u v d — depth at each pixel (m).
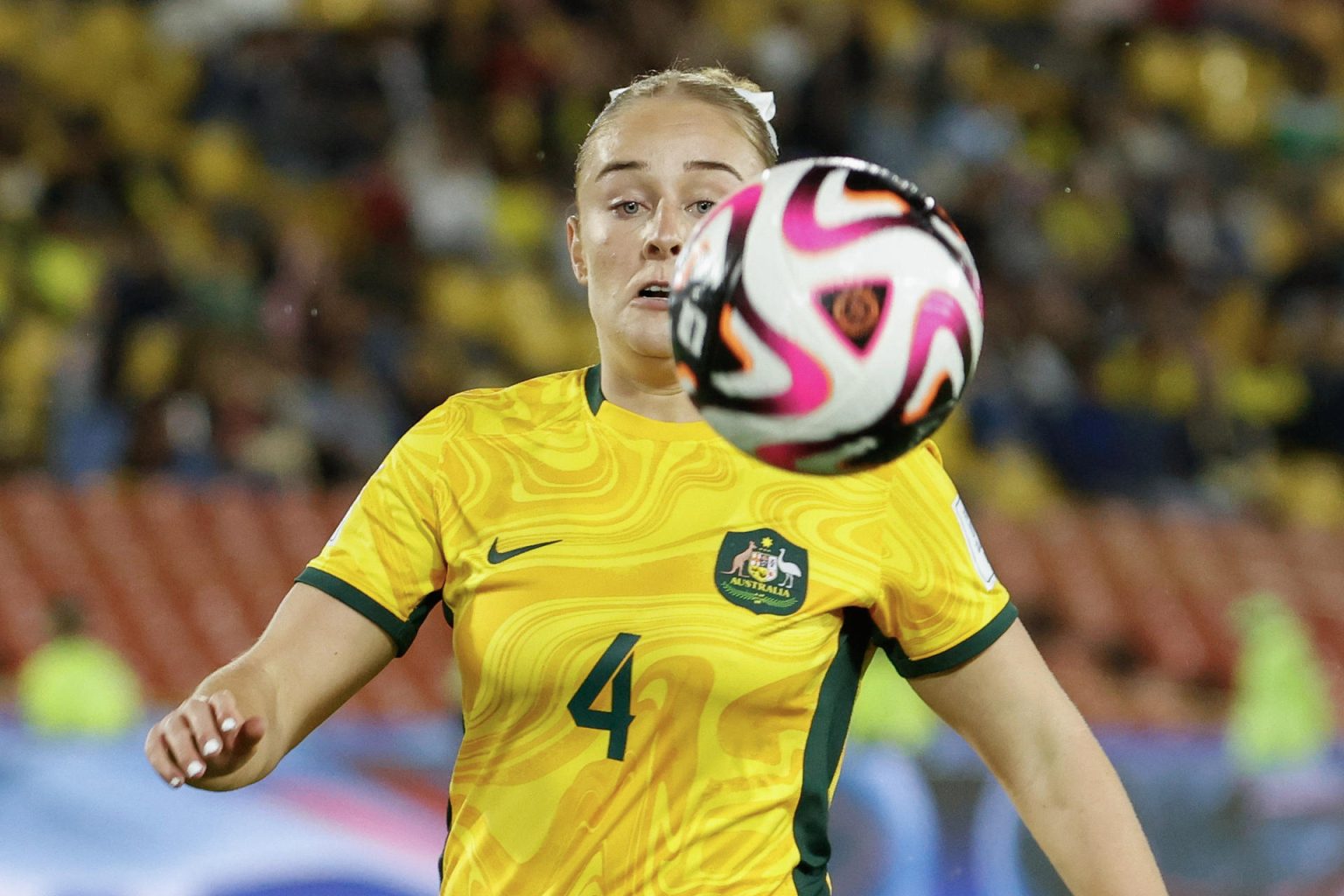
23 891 23.19
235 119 50.28
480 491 9.09
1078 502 47.22
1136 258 54.78
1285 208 60.50
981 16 62.19
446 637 37.19
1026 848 27.27
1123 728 32.97
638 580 8.73
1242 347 55.53
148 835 23.91
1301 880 30.16
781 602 8.72
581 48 53.91
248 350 41.03
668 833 8.53
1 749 23.73
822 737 8.85
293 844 24.67
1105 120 59.62
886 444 7.89
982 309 8.07
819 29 56.69
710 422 8.05
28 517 37.09
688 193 9.05
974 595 9.11
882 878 26.44
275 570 38.31
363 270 46.53
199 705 8.34
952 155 54.34
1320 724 33.00
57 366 40.50
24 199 45.09
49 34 52.50
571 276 50.81
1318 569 46.44
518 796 8.67
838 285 7.68
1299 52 66.06
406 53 51.59
